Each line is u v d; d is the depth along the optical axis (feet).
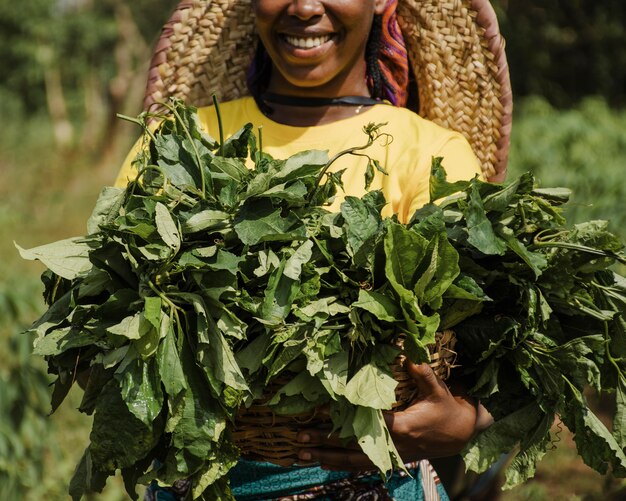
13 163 55.72
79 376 7.78
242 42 9.50
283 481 7.53
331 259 6.70
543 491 15.34
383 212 7.92
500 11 51.88
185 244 6.59
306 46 8.15
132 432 6.41
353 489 7.63
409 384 7.02
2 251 34.60
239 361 6.59
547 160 28.48
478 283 7.02
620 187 24.53
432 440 7.07
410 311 6.59
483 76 9.17
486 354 6.95
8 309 16.85
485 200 6.93
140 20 74.08
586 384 7.37
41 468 16.03
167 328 6.37
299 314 6.47
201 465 6.46
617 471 7.14
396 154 8.14
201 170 6.78
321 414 6.77
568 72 53.78
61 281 7.43
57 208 44.27
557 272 6.99
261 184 6.63
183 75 9.52
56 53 75.15
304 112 8.50
